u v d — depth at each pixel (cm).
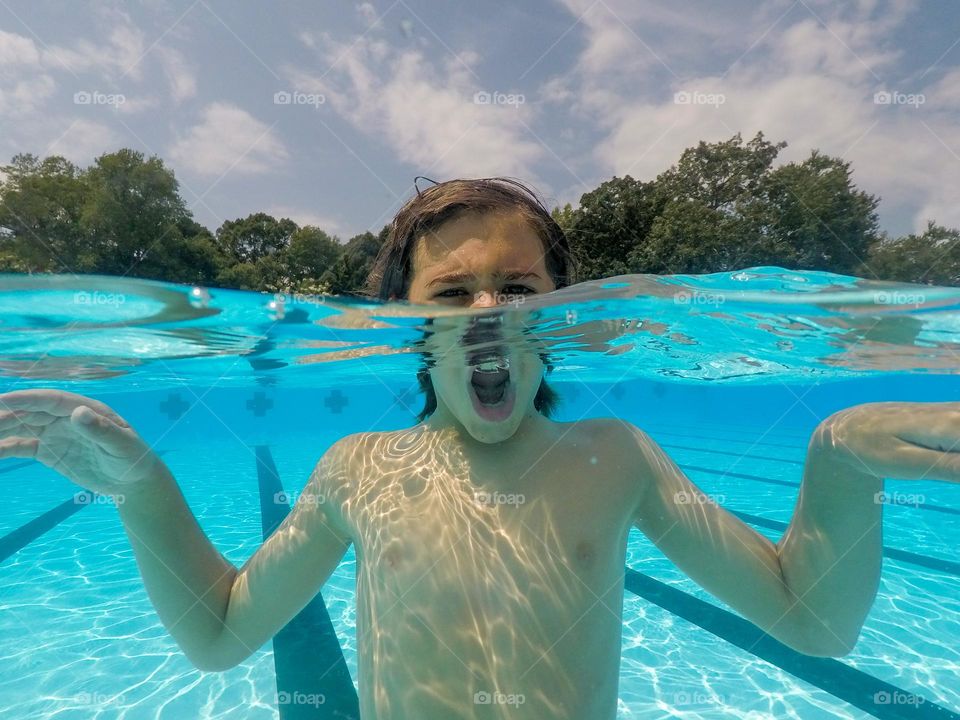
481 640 34
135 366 158
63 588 131
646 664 94
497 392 41
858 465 30
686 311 100
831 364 174
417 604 35
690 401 533
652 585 130
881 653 97
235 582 42
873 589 33
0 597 126
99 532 182
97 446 35
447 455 42
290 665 94
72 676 92
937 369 185
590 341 124
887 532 178
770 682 89
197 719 80
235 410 550
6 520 200
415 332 89
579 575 36
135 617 114
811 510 34
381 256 66
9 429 32
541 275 52
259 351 132
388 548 37
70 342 111
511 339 91
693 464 305
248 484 261
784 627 36
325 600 121
